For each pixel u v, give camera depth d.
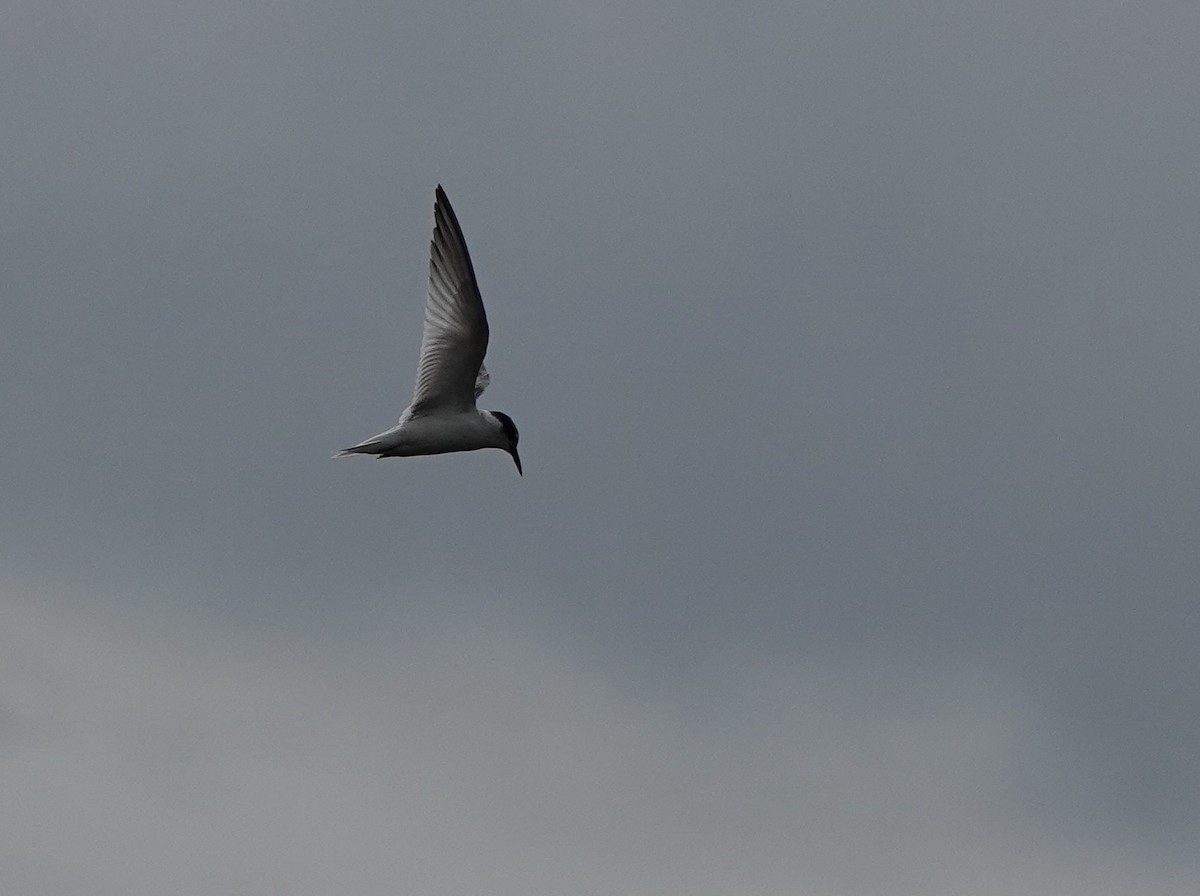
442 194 18.34
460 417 19.25
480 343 18.78
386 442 19.14
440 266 18.67
